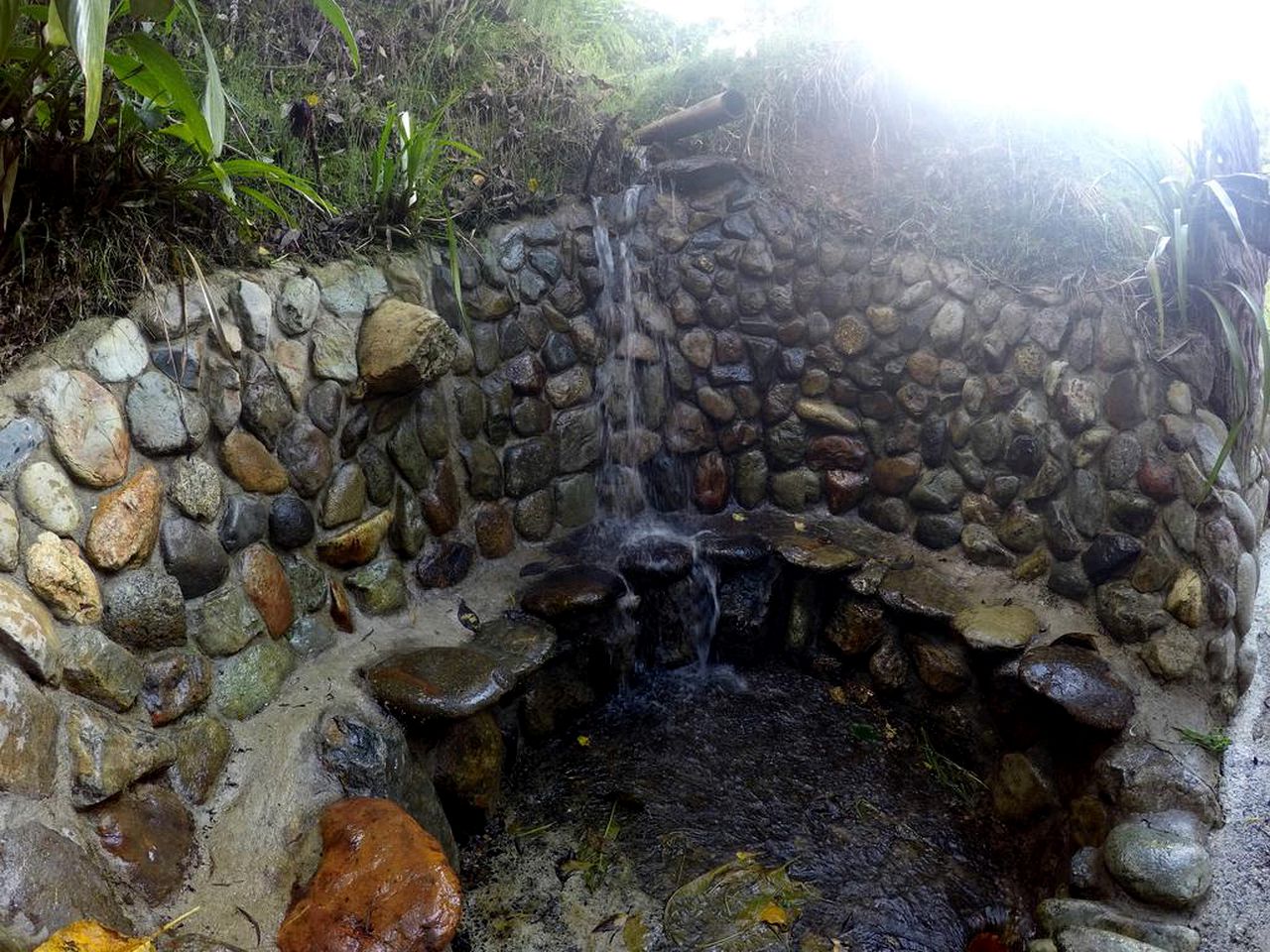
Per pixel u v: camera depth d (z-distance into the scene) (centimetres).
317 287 245
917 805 272
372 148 294
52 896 151
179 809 189
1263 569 286
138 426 198
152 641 196
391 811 202
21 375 180
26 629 163
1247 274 271
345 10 323
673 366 346
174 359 207
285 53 300
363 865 188
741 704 309
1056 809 254
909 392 325
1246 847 219
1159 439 270
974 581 305
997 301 304
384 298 263
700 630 319
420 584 281
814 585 319
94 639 181
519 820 260
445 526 288
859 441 338
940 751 291
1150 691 255
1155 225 288
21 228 182
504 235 303
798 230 339
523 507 315
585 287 325
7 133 181
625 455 344
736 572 320
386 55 323
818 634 321
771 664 328
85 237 197
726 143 349
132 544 192
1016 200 314
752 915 232
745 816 265
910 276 321
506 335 304
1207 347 269
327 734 218
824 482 347
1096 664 258
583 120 343
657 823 260
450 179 298
